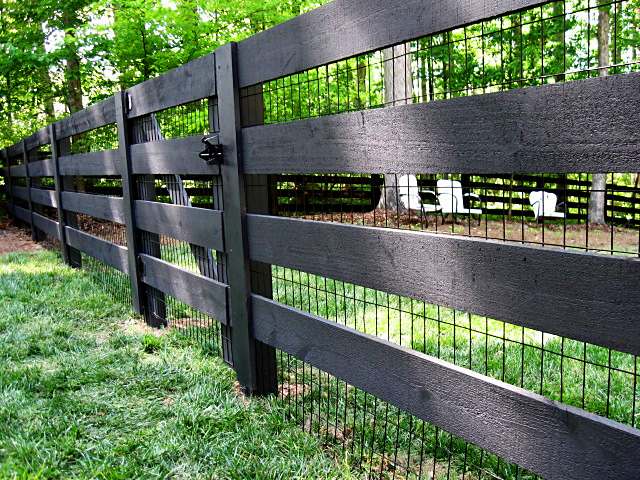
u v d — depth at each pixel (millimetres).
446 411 1695
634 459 1195
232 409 2564
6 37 12477
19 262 6918
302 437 2326
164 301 4105
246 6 10055
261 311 2654
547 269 1348
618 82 1149
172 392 2883
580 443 1310
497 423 1523
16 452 2207
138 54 10320
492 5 1378
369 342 1985
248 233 2695
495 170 1443
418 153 1673
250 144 2580
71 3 11852
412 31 1637
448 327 3752
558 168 1289
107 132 7734
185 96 3186
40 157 8734
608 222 7832
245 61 2562
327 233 2150
